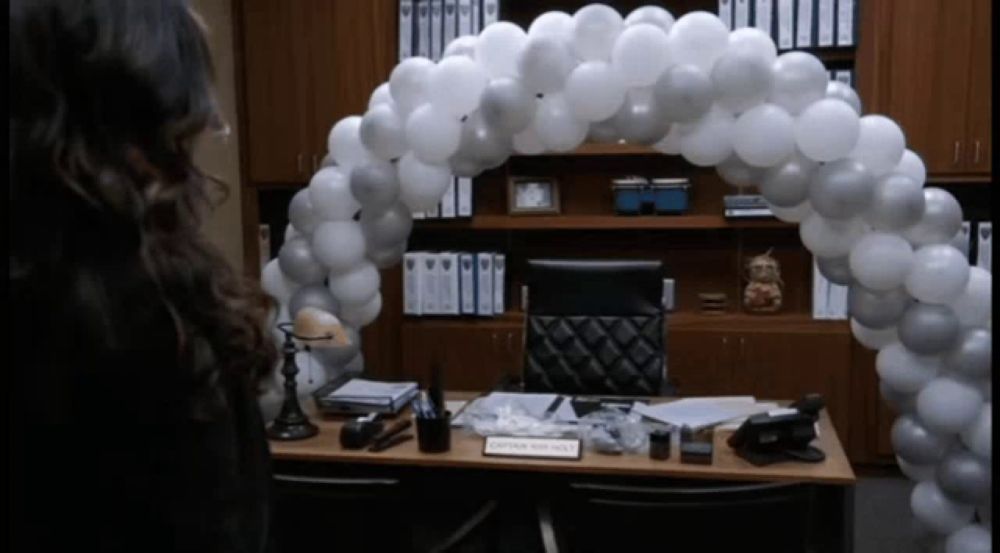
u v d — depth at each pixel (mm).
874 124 2379
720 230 4051
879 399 3674
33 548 619
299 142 3947
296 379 2449
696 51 2387
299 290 2857
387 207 2754
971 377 2348
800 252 3986
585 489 1790
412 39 3818
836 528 2016
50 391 599
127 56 609
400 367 3994
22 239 584
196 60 674
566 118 2520
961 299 2355
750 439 2092
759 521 1735
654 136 2520
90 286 598
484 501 2285
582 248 4172
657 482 2078
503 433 2275
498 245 4211
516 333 3893
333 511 1960
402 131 2643
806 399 2365
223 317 678
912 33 3484
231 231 3959
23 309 589
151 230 628
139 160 623
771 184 2467
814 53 3672
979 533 2400
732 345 3760
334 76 3887
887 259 2340
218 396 664
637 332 3088
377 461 2182
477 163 2689
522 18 4035
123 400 618
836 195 2326
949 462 2400
